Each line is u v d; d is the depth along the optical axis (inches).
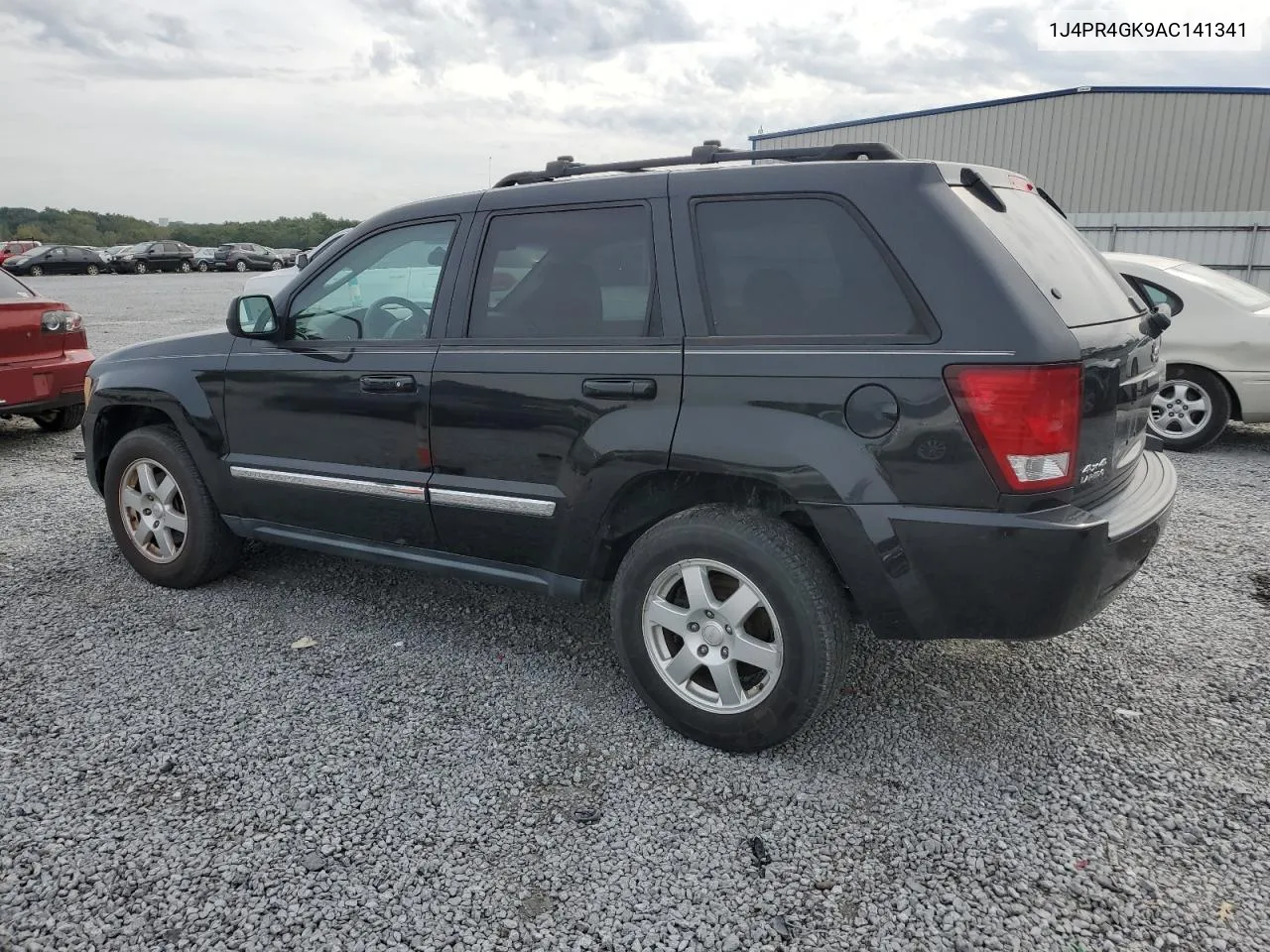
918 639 114.7
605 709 136.9
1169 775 119.2
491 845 106.7
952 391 105.4
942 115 883.4
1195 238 626.2
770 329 117.5
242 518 169.8
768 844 106.8
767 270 118.7
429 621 167.8
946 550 108.0
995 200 118.0
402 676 146.8
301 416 156.9
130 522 184.2
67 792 115.8
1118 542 110.3
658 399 122.0
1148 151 811.4
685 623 125.0
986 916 95.4
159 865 102.9
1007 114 852.6
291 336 160.1
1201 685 142.3
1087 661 150.2
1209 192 804.0
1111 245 652.1
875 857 104.4
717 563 120.4
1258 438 320.2
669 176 127.3
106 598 177.8
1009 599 108.1
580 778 119.5
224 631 163.2
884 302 111.2
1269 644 155.8
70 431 340.2
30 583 185.2
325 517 158.9
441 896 98.5
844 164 116.6
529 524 136.2
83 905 96.7
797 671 116.7
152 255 1765.5
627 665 130.6
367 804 114.0
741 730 122.2
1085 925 94.0
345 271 154.9
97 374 184.9
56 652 154.7
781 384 114.2
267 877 101.3
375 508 151.6
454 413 139.5
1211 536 209.8
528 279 136.6
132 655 153.5
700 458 118.3
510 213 139.5
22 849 105.3
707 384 118.6
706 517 121.4
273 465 161.0
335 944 91.9
